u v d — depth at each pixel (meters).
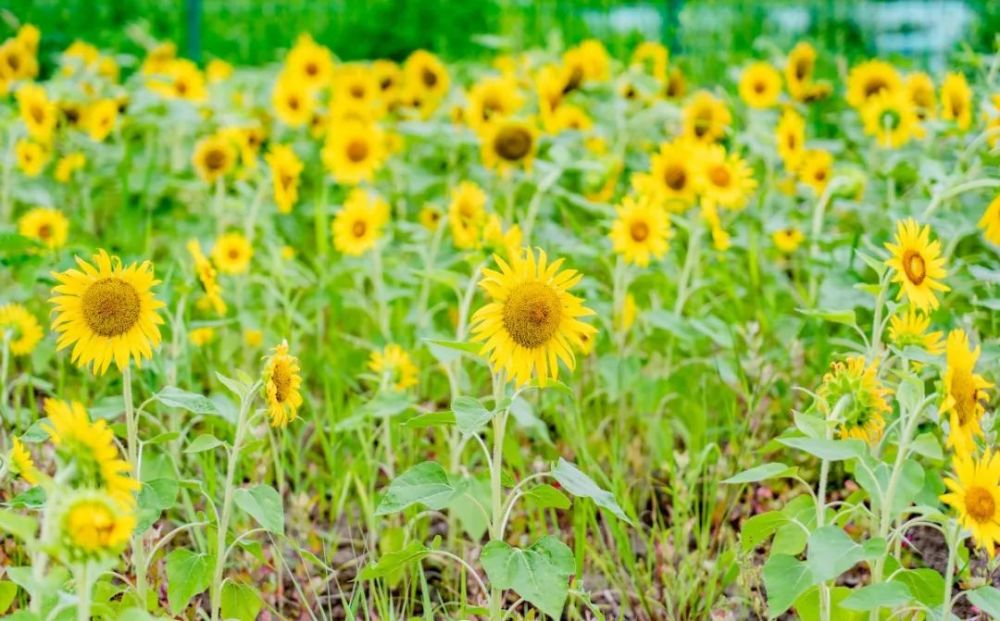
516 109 5.52
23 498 2.42
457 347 2.50
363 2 11.92
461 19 11.54
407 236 5.51
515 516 3.62
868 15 9.60
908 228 2.71
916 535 3.51
